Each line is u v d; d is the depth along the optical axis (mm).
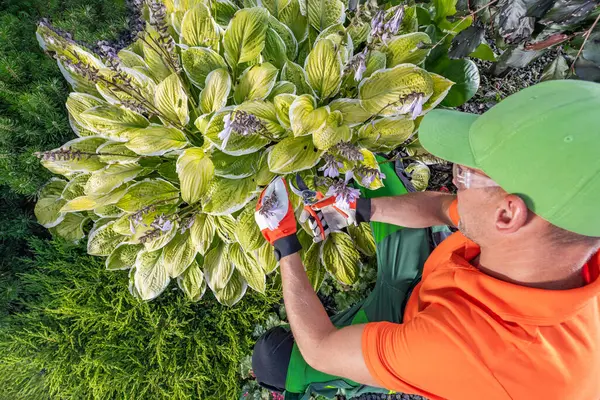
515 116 854
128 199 2098
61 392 2211
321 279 2223
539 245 894
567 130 786
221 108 1941
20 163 2299
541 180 805
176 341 2283
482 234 989
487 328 961
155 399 2193
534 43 1759
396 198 1786
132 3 2066
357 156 1714
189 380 2215
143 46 2162
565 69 1813
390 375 1090
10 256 2465
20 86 2387
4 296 2277
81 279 2264
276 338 1775
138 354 2262
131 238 2139
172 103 2037
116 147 2094
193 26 2113
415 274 1789
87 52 2104
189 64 2084
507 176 853
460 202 1023
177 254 2238
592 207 780
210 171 1991
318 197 1810
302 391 1716
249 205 2145
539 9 1477
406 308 1517
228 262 2275
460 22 1896
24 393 2223
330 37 1964
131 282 2227
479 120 948
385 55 2061
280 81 2113
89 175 2250
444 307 1056
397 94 1982
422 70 1972
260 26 2043
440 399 1086
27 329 2193
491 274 1036
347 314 1793
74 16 2557
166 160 2279
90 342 2232
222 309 2357
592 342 950
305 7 2211
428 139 1086
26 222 2406
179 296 2330
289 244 1480
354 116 2039
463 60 2219
